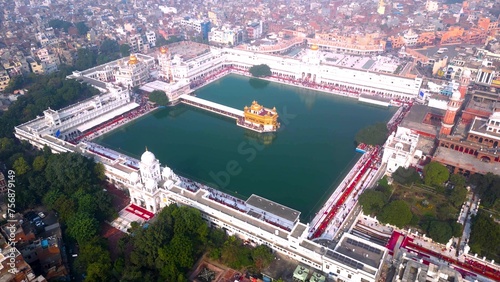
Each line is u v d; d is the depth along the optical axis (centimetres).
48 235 18388
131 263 17112
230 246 17650
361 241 17450
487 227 18512
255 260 17238
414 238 19650
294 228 17925
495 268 17750
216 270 17650
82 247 17512
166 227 18112
